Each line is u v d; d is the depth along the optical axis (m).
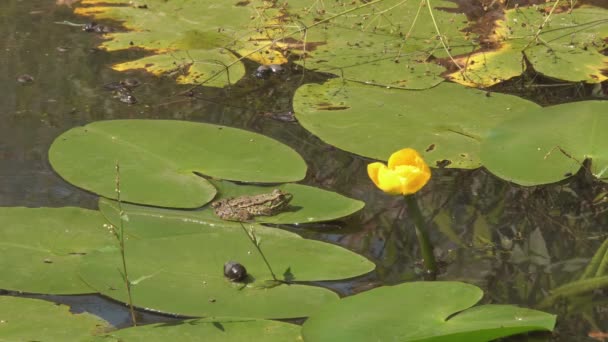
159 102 5.95
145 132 5.31
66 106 5.87
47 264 4.09
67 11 7.45
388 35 6.85
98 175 4.89
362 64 6.36
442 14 7.18
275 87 6.18
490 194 4.84
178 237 4.29
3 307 3.79
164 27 7.14
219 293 3.87
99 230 4.38
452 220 4.60
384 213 4.67
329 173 5.03
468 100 5.77
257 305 3.79
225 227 4.45
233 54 6.67
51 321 3.70
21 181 4.89
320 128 5.45
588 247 4.35
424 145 5.23
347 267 4.10
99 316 3.76
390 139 5.30
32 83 6.21
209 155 5.09
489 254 4.29
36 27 7.14
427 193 4.85
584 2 7.35
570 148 5.05
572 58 6.39
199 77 6.32
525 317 3.58
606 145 5.04
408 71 6.22
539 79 6.20
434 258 4.19
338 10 7.32
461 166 5.04
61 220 4.43
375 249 4.34
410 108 5.66
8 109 5.82
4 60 6.55
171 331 3.58
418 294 3.77
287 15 7.25
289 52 6.66
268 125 5.62
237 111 5.82
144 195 4.70
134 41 6.90
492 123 5.46
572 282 4.04
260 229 4.42
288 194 4.62
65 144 5.19
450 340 3.40
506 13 7.18
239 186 4.83
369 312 3.65
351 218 4.62
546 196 4.80
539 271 4.14
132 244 4.22
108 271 4.01
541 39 6.70
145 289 3.90
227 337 3.54
